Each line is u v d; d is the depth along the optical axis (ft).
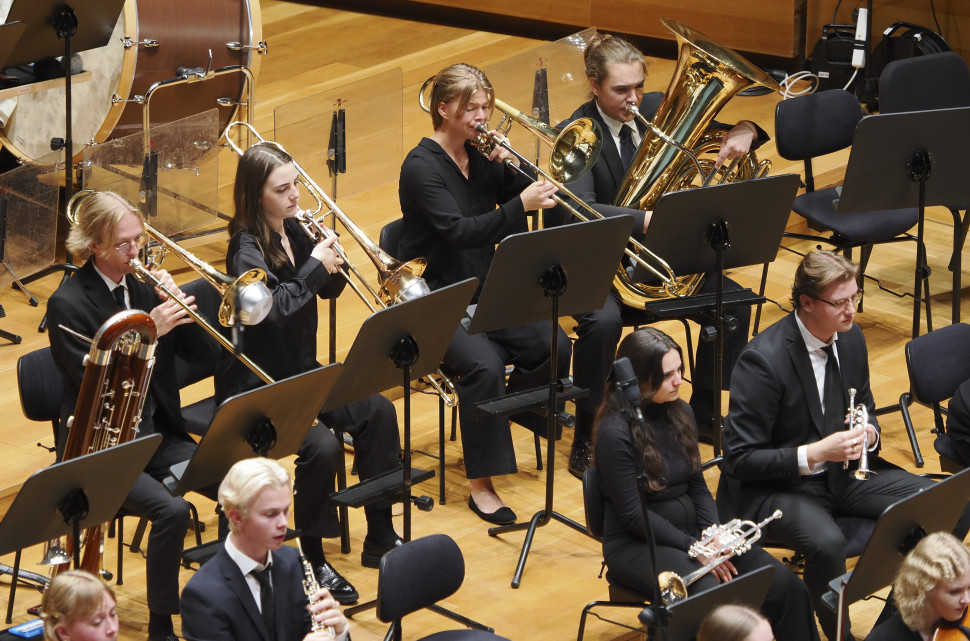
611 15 72.59
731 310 40.65
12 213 44.57
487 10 75.72
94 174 44.86
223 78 51.70
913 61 49.26
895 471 34.09
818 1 67.31
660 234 35.73
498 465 37.14
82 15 42.11
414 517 37.65
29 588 33.53
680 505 31.86
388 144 47.73
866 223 46.03
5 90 45.09
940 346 37.22
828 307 32.58
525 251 32.37
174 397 33.55
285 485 26.04
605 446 31.17
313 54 71.15
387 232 38.86
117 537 36.11
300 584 27.04
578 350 39.29
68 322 31.63
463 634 28.58
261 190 33.40
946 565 27.14
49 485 25.90
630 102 40.47
